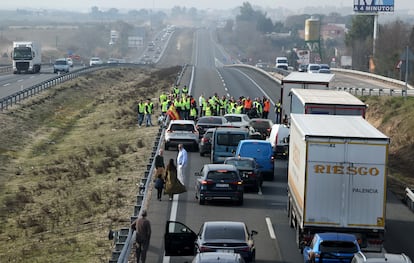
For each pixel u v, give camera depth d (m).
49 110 146.50
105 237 55.19
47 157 103.62
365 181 44.12
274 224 54.28
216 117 95.44
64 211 67.62
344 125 49.50
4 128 117.69
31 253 53.91
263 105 113.12
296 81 93.69
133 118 133.88
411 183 85.50
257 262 44.00
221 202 61.88
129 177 79.44
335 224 44.38
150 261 44.00
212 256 34.31
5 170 93.12
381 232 44.31
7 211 70.44
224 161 69.69
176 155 85.31
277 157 86.81
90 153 101.62
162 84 196.00
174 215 56.34
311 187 44.31
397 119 118.00
